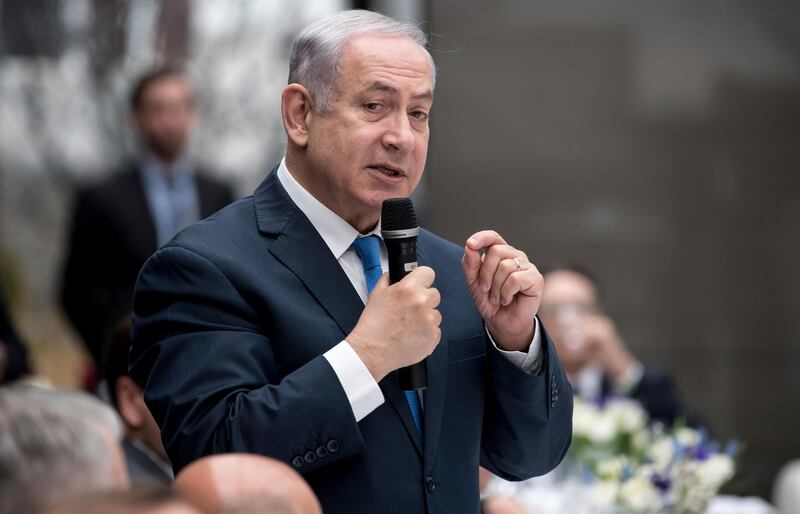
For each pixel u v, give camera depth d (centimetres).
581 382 1296
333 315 588
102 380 824
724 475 954
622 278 1830
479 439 613
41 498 378
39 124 1775
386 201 583
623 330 1828
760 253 1825
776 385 1820
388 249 584
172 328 579
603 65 1831
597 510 968
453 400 604
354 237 610
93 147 1780
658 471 952
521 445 614
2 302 1217
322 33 608
